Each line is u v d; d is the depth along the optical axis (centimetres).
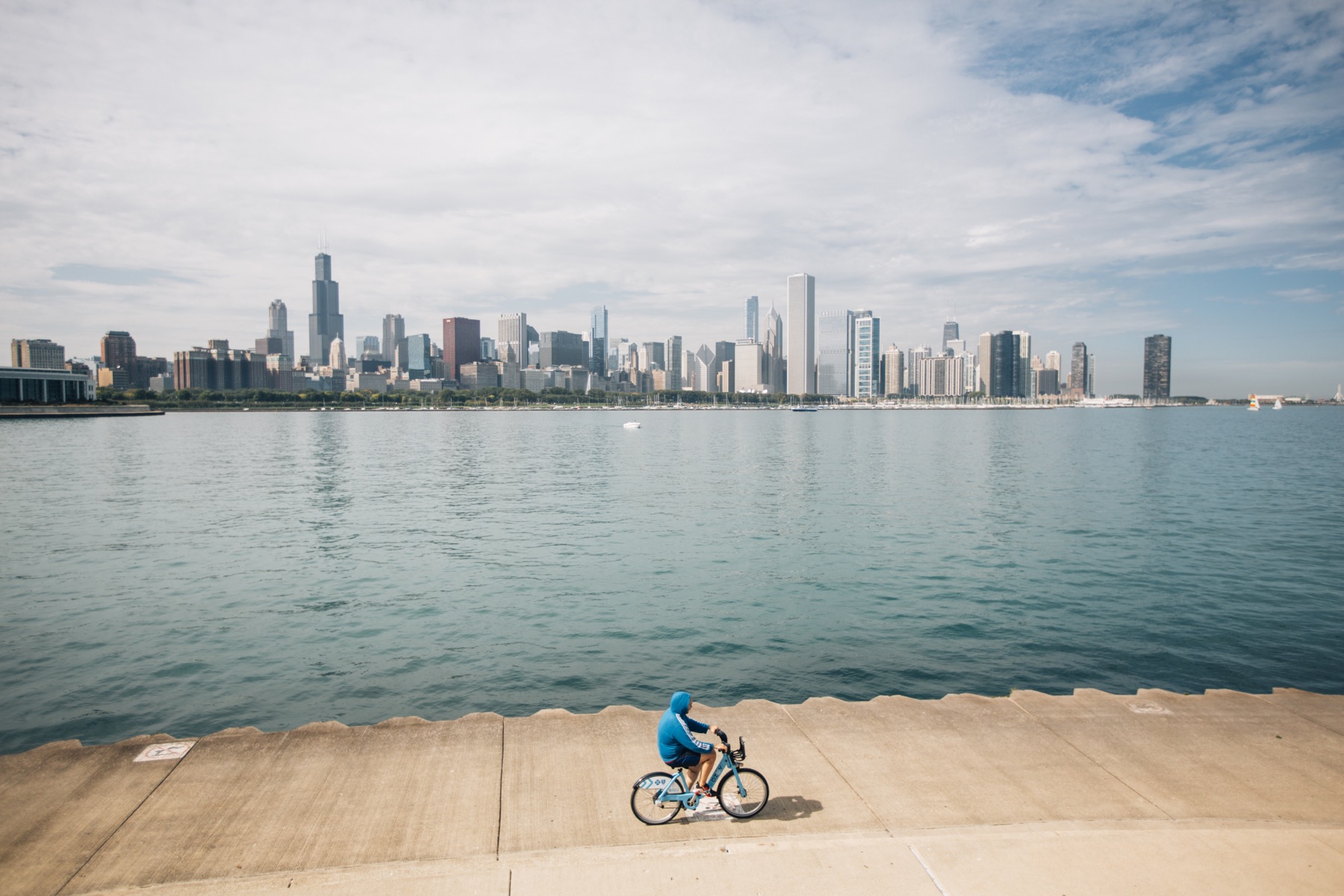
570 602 3759
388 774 1404
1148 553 4975
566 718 1642
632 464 11912
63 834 1202
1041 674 2731
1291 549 5091
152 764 1423
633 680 2700
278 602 3775
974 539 5459
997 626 3331
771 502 7506
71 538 5578
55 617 3497
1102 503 7388
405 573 4403
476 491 8419
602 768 1436
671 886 1073
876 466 11650
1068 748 1534
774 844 1175
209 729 2302
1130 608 3612
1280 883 1091
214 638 3195
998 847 1172
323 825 1234
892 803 1314
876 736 1579
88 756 1451
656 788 1246
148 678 2723
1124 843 1186
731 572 4416
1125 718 1680
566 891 1064
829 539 5462
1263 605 3666
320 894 1058
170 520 6388
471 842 1186
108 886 1073
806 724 1633
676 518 6462
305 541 5450
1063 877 1099
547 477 9956
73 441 17700
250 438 18912
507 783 1374
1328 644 3056
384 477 9950
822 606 3678
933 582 4162
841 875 1101
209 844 1176
